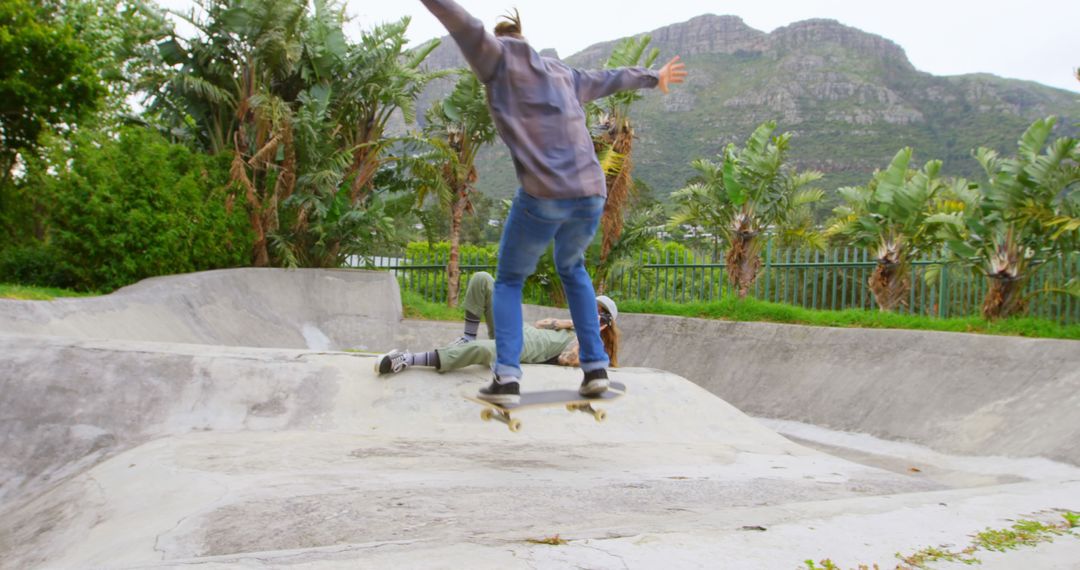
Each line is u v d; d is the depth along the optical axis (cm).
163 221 1323
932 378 1032
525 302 1861
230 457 469
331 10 1681
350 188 1745
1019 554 277
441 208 1808
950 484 769
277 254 1593
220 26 1548
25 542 390
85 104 1466
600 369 439
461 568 221
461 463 488
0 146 1471
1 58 1335
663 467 527
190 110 1598
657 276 1742
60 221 1278
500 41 376
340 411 601
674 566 230
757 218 1576
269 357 641
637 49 1720
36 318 865
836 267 1495
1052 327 1068
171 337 1115
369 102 1750
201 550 300
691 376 1341
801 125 15212
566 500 386
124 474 450
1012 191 1189
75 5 1636
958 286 1430
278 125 1498
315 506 352
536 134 374
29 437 525
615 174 1741
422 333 1591
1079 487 473
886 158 13925
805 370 1196
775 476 527
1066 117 16300
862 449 946
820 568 240
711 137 13788
